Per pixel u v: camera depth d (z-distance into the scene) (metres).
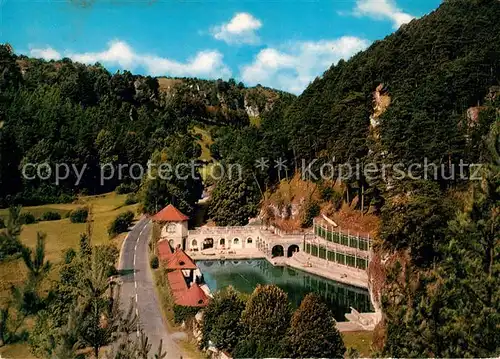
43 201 174.25
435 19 177.12
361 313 89.44
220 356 62.62
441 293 30.55
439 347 29.33
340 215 146.88
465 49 152.38
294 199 166.00
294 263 136.75
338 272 124.62
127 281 97.69
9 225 33.88
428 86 136.75
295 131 175.88
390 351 31.69
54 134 197.25
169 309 80.06
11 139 173.38
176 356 64.38
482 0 176.12
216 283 122.44
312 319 59.72
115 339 44.12
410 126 119.69
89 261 53.38
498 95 122.94
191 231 150.75
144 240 135.00
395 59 166.50
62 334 36.94
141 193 171.88
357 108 155.75
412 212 90.00
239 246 154.25
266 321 62.69
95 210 169.12
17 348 45.69
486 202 33.09
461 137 113.50
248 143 195.25
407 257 90.12
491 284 29.86
